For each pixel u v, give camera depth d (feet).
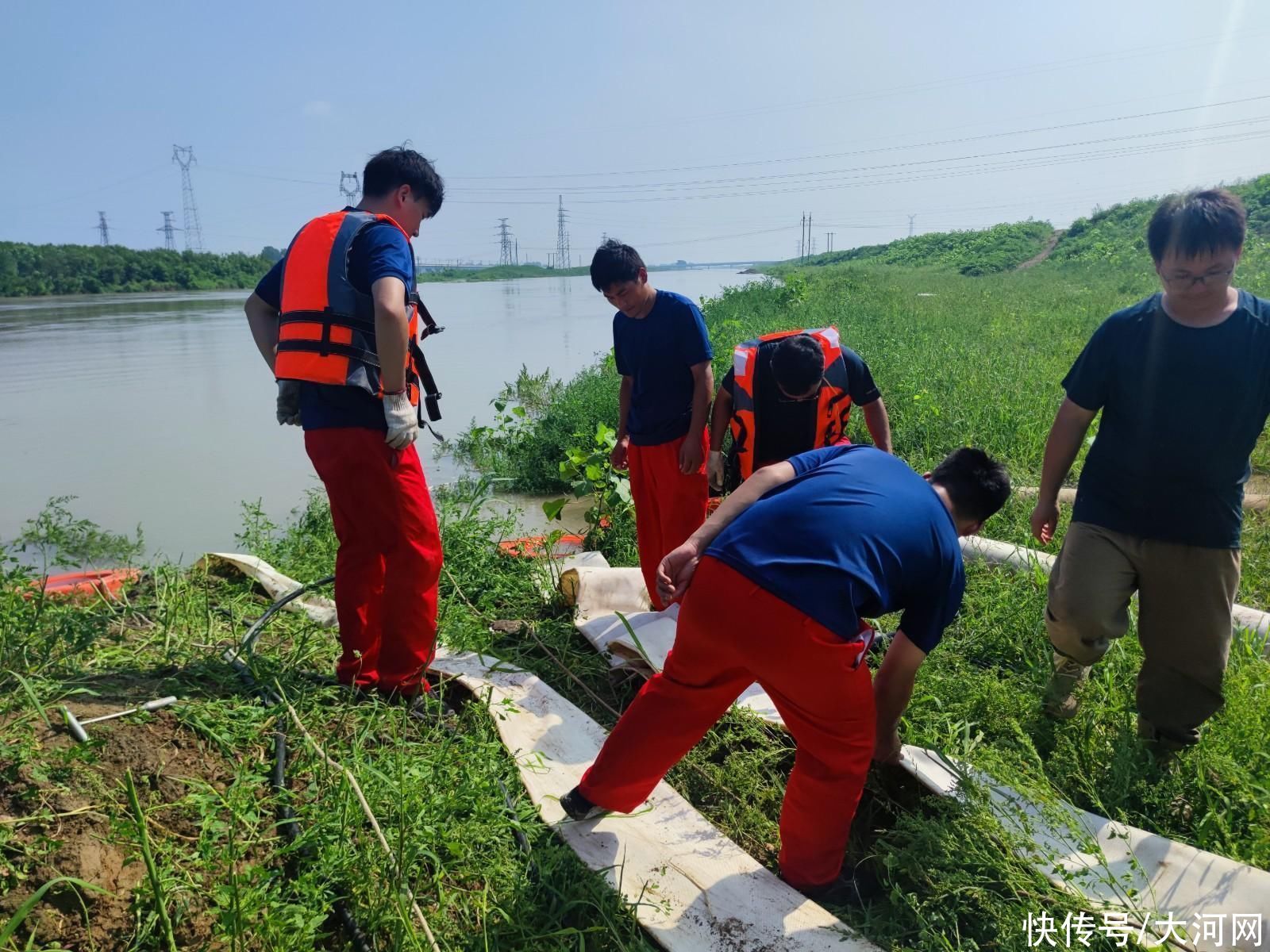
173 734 8.87
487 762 9.69
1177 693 9.80
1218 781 9.45
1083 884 7.99
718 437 13.58
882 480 8.02
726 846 8.98
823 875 8.64
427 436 33.83
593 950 7.77
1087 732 10.43
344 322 9.80
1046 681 11.50
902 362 34.35
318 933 7.36
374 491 10.16
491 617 14.66
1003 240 162.91
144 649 10.96
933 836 8.48
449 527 16.65
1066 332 44.04
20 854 7.02
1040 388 28.53
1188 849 8.27
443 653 12.66
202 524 22.12
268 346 11.04
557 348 64.39
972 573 15.28
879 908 8.59
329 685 10.70
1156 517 9.41
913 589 8.06
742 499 8.42
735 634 7.67
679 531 13.89
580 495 18.48
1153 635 9.78
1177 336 9.08
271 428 34.12
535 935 7.72
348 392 9.91
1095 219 149.79
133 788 6.97
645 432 13.66
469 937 7.63
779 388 12.22
